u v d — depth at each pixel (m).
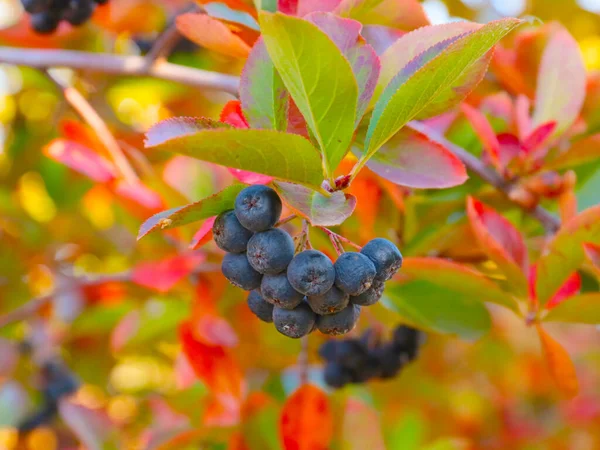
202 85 0.32
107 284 0.43
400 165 0.23
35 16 0.33
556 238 0.25
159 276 0.32
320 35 0.17
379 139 0.19
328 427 0.29
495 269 0.31
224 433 0.30
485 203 0.32
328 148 0.19
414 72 0.19
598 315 0.25
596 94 0.32
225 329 0.35
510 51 0.35
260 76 0.21
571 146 0.29
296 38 0.17
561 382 0.28
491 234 0.27
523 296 0.27
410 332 0.33
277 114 0.20
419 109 0.19
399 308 0.29
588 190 0.33
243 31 0.25
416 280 0.29
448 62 0.18
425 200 0.31
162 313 0.38
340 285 0.18
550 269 0.26
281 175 0.18
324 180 0.19
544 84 0.31
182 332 0.33
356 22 0.20
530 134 0.29
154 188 0.33
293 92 0.19
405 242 0.31
